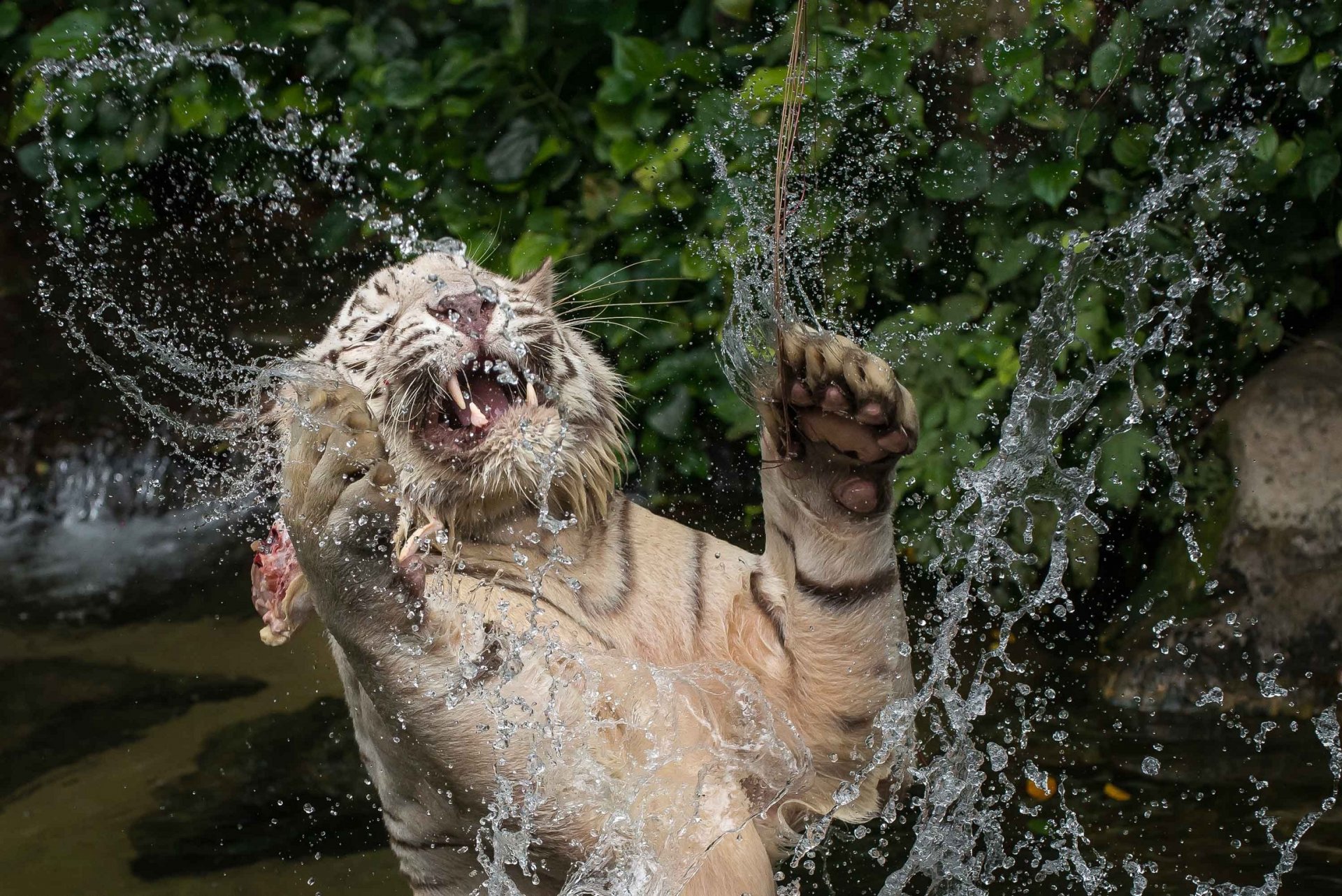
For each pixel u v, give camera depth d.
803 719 3.06
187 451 7.27
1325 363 5.56
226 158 7.06
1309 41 5.32
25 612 6.06
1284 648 4.97
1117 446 5.43
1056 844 3.85
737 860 2.73
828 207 5.60
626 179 6.02
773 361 2.67
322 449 2.50
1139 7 5.44
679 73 5.89
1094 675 5.07
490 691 2.66
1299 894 3.50
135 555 6.75
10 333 7.56
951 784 3.30
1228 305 5.60
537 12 6.17
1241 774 4.27
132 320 7.45
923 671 5.09
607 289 5.91
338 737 4.77
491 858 3.06
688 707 2.95
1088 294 5.58
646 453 6.08
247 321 7.38
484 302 3.33
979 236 5.67
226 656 5.54
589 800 2.71
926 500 5.70
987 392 5.48
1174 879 3.62
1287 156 5.43
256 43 6.62
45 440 7.43
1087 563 5.47
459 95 6.29
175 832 4.12
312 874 3.87
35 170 7.11
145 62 6.77
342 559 2.52
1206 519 5.38
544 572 3.11
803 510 2.86
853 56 5.52
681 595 3.25
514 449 3.15
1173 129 5.51
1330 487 5.18
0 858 3.97
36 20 7.47
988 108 5.47
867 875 3.77
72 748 4.71
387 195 6.54
